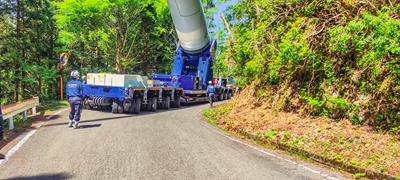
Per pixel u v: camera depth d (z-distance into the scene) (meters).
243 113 11.68
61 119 10.98
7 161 5.37
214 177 4.68
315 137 7.25
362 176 5.07
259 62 10.91
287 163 5.72
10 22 20.94
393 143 6.25
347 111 8.09
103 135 7.94
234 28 14.11
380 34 6.48
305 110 9.34
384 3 7.30
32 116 11.93
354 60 8.12
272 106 10.78
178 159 5.69
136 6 25.55
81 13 23.47
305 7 9.38
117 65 28.42
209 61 20.41
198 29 16.86
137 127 9.49
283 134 7.87
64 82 29.53
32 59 23.77
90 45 29.67
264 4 11.02
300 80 9.99
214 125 10.77
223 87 25.78
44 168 4.97
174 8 15.23
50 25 24.91
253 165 5.46
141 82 13.84
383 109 7.22
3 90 22.09
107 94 13.14
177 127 9.85
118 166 5.13
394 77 6.84
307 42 8.85
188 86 19.25
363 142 6.48
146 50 33.94
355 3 7.89
